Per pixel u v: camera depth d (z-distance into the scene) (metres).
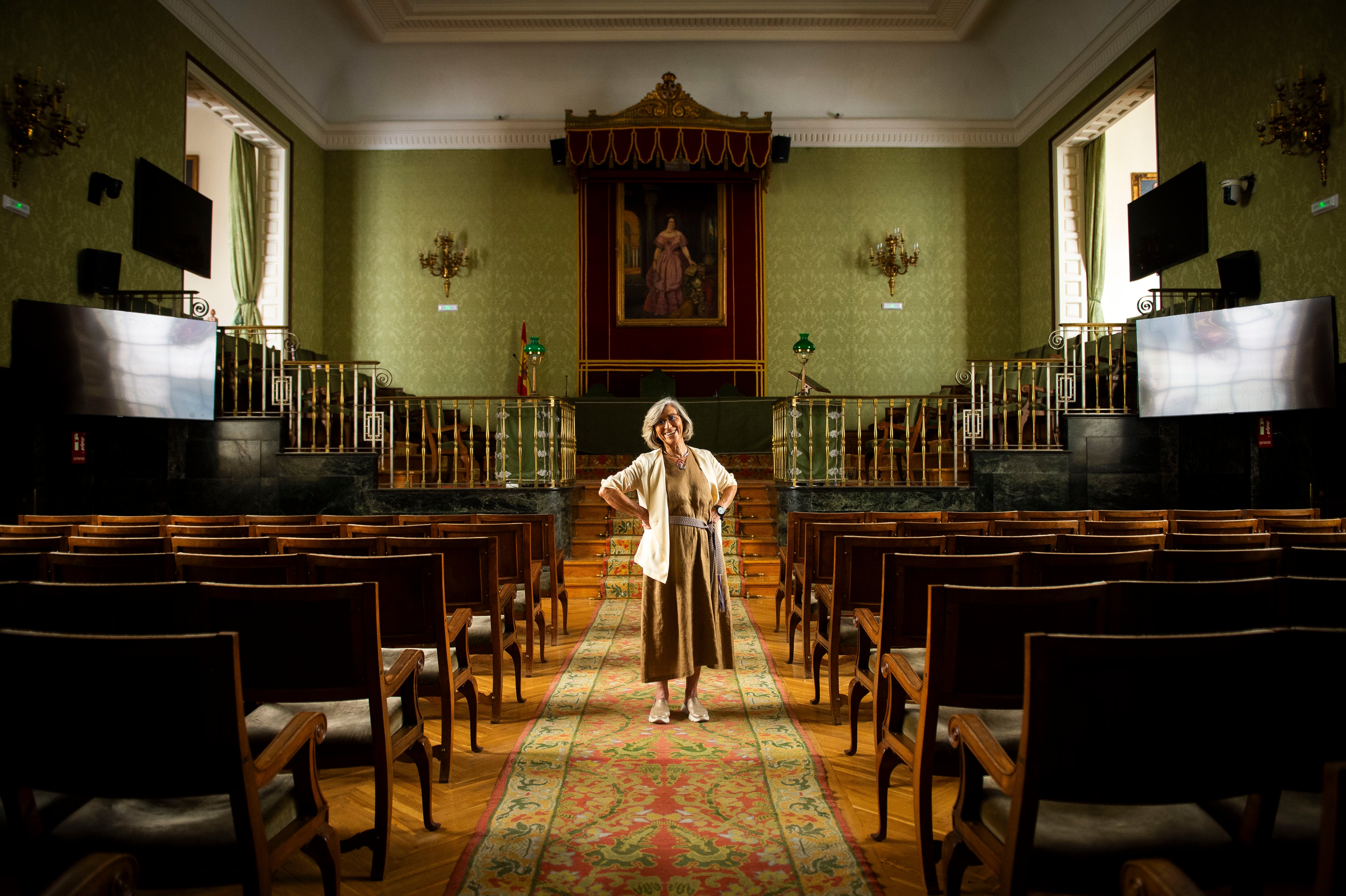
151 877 1.65
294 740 1.78
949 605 2.07
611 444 10.73
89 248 7.41
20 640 1.52
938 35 11.38
